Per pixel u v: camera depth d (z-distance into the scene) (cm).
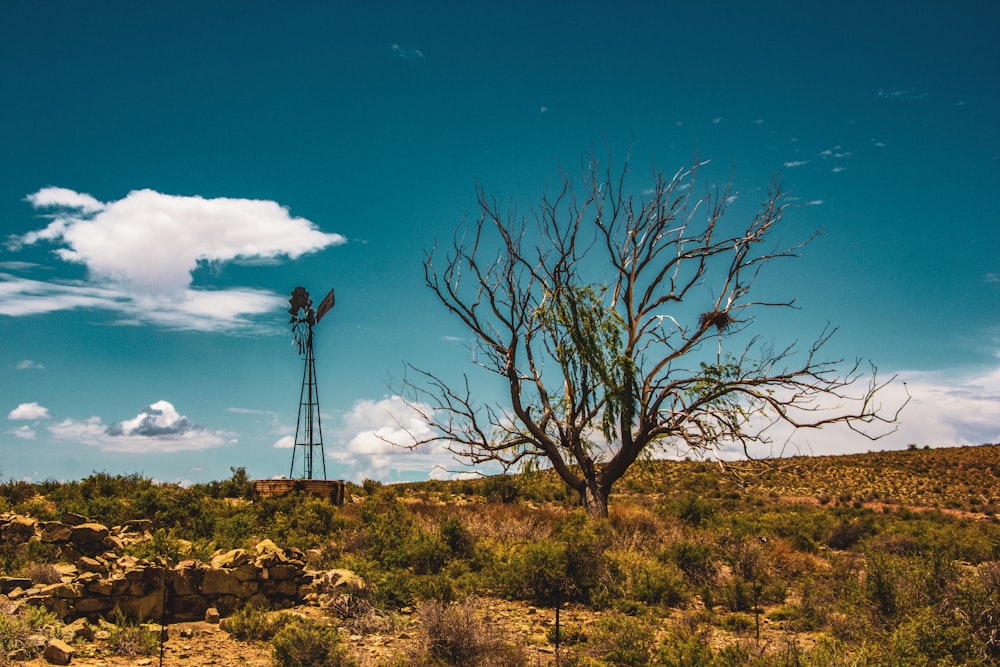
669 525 2423
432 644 964
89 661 899
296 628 1012
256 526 2122
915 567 1196
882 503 5175
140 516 2097
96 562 1175
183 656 960
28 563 1267
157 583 1131
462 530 1841
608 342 2703
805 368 2562
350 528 2220
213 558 1326
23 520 1453
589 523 2233
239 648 1016
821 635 1173
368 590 1316
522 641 1103
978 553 2128
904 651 899
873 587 1195
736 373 2567
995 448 7625
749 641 1046
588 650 1024
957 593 1037
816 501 5153
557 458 2714
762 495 5297
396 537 1855
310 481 2945
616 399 2664
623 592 1500
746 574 1719
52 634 947
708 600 1509
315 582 1336
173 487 3019
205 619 1152
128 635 991
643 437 2659
